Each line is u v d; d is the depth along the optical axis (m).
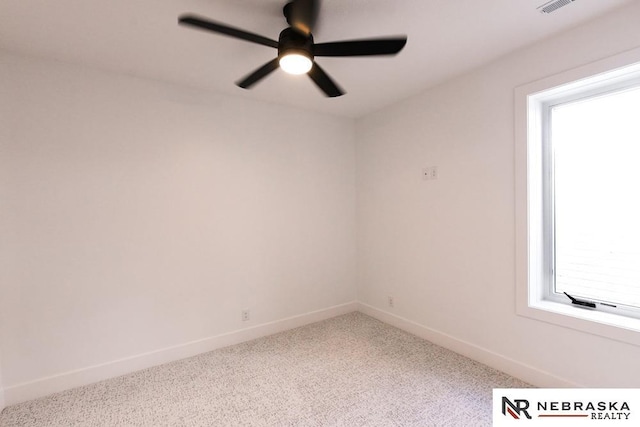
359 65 2.21
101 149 2.17
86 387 2.09
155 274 2.38
